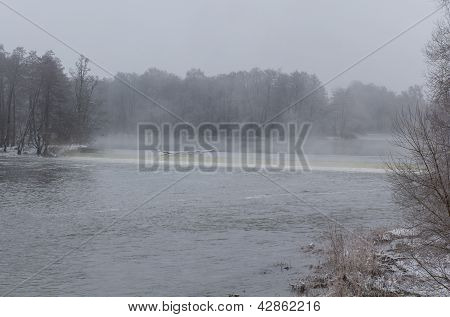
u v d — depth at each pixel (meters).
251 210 32.09
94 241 23.30
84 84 87.50
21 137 83.69
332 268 17.17
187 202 35.19
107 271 18.41
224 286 16.50
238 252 21.12
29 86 81.62
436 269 14.85
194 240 23.53
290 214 30.62
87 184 43.78
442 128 15.48
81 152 74.19
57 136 76.00
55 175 49.66
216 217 29.61
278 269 18.38
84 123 82.81
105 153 74.00
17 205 33.00
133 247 22.14
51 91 76.44
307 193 40.00
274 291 15.81
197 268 18.70
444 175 14.41
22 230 25.56
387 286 15.14
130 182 45.69
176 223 27.67
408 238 18.19
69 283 16.97
